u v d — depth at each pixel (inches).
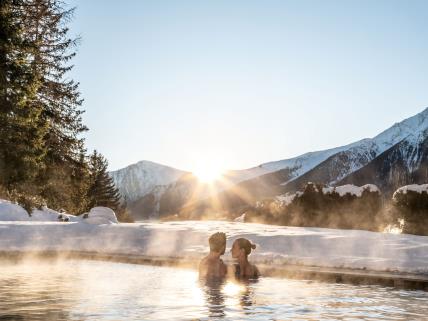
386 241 440.8
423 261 323.9
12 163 898.7
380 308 185.8
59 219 1157.1
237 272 279.6
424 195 676.1
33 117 920.3
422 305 195.2
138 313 161.9
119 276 281.6
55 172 1384.1
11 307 171.3
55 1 1253.1
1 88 846.5
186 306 177.8
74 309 167.6
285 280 276.4
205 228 614.2
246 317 158.7
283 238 458.0
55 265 357.1
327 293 227.3
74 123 1525.6
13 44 863.1
